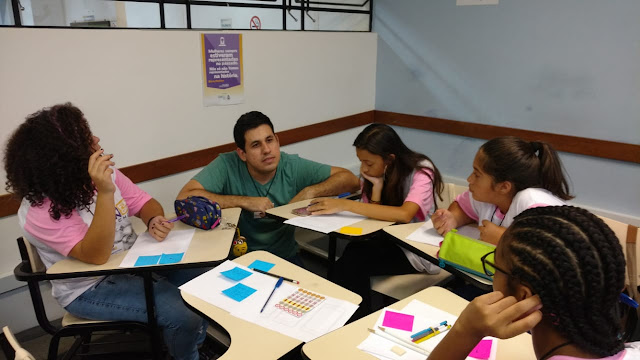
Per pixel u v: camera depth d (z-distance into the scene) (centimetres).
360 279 203
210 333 216
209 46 292
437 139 408
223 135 315
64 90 235
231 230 195
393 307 132
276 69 337
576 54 320
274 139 221
